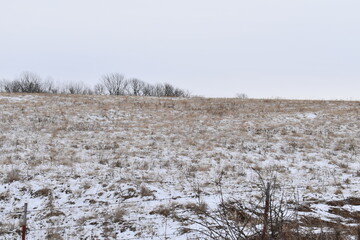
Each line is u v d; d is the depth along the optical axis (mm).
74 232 7859
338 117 25719
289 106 31578
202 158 14773
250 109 29516
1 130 18016
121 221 8383
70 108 26297
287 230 5898
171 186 10914
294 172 13078
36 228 8117
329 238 6078
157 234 7641
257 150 16641
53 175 11359
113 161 13500
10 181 10633
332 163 14492
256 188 10828
